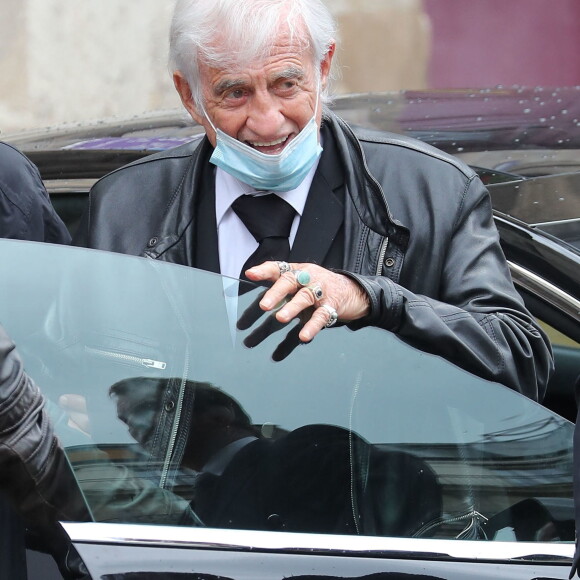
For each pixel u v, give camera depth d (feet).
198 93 26.84
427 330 24.85
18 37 93.61
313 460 22.07
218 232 28.19
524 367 26.25
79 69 94.94
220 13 25.48
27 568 20.12
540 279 30.19
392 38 101.40
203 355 22.76
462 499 22.40
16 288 22.62
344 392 23.13
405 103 40.68
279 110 26.02
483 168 34.50
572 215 31.73
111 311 22.79
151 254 28.30
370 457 22.43
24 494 20.02
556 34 102.37
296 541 21.06
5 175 29.63
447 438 23.15
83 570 19.97
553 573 21.84
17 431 19.74
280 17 25.54
